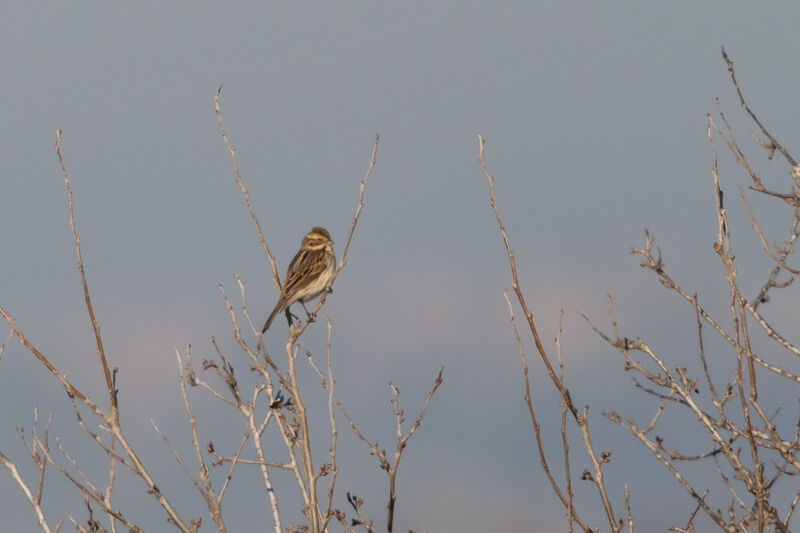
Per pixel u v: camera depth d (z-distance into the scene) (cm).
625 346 1256
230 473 1186
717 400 1207
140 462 1150
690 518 1190
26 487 1134
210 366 1238
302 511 1205
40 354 1145
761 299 1236
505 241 1121
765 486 1144
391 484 1267
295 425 1230
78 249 1155
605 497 1090
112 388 1162
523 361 1097
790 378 1170
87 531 1141
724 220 1182
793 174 1219
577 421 1117
